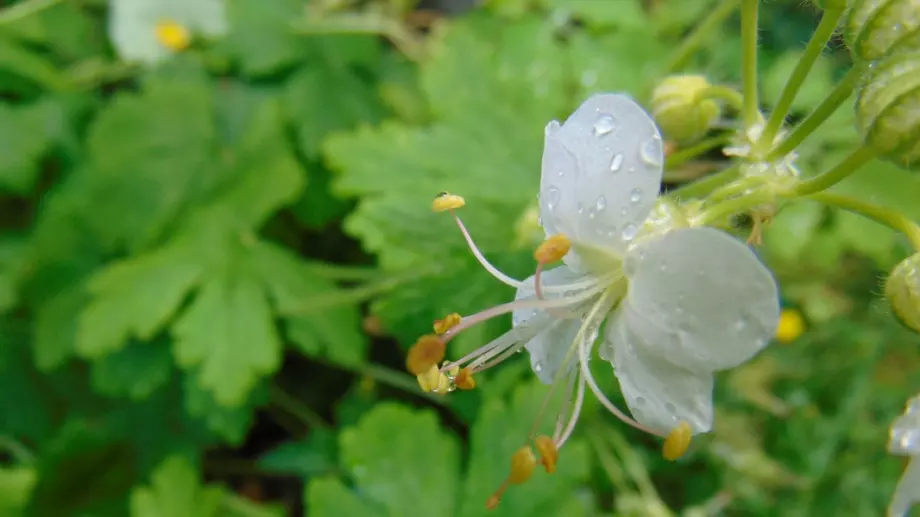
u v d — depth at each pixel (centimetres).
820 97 14
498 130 14
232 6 17
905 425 7
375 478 12
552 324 8
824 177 8
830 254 14
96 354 14
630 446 15
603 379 11
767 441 16
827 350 17
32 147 16
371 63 17
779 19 18
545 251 8
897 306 8
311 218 16
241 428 14
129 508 15
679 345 7
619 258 8
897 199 13
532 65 15
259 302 14
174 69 17
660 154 7
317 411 16
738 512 15
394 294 12
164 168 15
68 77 17
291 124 16
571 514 12
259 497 17
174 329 14
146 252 15
